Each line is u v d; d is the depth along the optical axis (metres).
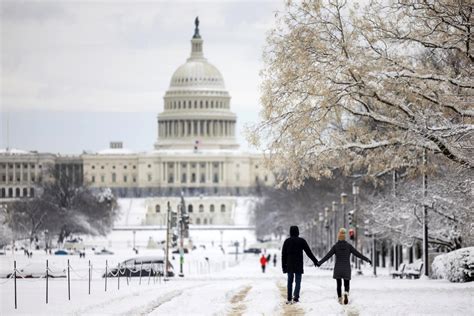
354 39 71.44
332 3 71.88
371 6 71.19
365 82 70.06
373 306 59.09
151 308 62.00
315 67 71.94
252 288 80.38
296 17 73.00
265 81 74.19
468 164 70.06
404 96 70.44
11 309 61.53
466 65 72.12
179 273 134.62
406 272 106.38
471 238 98.38
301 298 65.56
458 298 64.44
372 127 83.69
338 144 75.12
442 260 92.00
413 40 69.81
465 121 70.88
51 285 90.19
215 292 73.81
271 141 75.75
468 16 67.81
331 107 72.38
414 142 71.06
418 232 109.00
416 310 56.72
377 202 127.50
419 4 69.25
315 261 62.69
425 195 96.94
